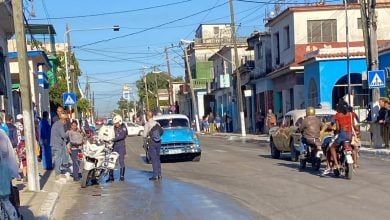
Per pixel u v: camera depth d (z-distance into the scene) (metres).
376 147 22.95
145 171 19.50
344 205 10.73
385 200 11.09
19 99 28.81
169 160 23.08
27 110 14.01
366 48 23.41
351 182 13.78
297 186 13.57
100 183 16.38
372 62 23.20
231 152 26.11
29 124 13.99
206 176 16.69
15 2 13.76
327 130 16.34
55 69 50.22
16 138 15.77
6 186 8.46
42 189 14.63
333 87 34.09
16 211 8.72
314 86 35.59
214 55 67.75
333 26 39.47
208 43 79.56
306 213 10.14
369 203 10.84
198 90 76.12
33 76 30.86
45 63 34.47
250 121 53.03
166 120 22.91
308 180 14.57
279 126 21.97
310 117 16.50
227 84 59.84
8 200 8.62
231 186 14.19
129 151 31.27
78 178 17.52
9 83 23.19
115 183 16.17
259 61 49.25
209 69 79.00
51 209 11.49
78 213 11.44
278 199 11.81
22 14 13.87
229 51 61.41
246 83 52.16
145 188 14.71
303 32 39.38
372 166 17.06
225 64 63.53
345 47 36.88
